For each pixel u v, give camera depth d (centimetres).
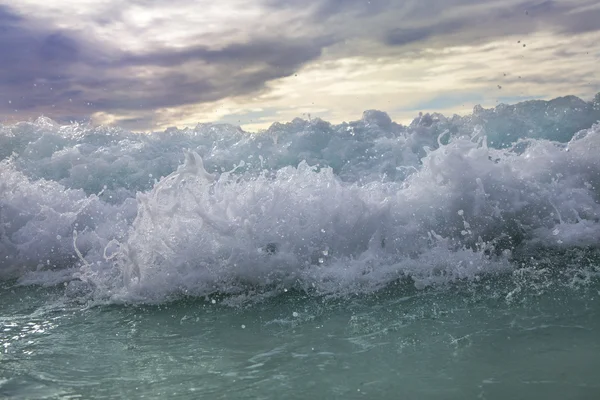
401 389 257
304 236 459
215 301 408
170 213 459
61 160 729
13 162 735
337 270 437
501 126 777
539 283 391
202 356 310
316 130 782
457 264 433
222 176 495
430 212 481
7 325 378
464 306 360
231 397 259
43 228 554
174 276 435
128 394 267
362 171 704
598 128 552
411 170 697
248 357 304
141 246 445
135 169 718
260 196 477
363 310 368
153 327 364
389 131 786
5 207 573
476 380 260
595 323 316
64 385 280
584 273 403
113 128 849
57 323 379
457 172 496
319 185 493
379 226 468
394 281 420
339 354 300
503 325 323
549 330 310
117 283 449
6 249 538
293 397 255
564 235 467
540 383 253
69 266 521
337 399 251
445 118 818
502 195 489
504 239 471
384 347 305
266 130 805
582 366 266
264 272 435
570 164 523
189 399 259
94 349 329
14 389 277
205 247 449
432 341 308
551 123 774
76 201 594
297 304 390
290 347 315
